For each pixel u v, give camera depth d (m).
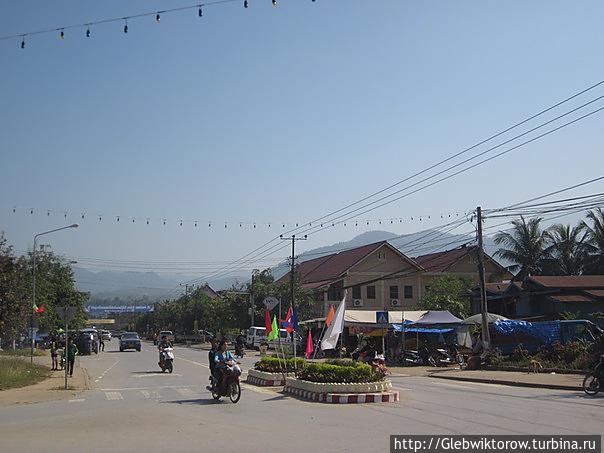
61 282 62.91
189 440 10.80
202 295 93.06
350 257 64.25
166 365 30.39
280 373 22.42
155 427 12.38
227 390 17.12
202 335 83.56
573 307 37.88
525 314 40.81
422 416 13.64
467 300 52.22
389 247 61.16
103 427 12.48
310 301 59.47
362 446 10.02
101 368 34.06
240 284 83.06
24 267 47.88
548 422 12.49
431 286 54.25
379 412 14.51
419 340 40.69
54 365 32.16
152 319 129.88
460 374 27.31
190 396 19.25
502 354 32.69
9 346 53.69
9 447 10.38
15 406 17.44
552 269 50.91
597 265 48.06
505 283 47.06
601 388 19.03
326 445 10.15
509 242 52.78
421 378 27.03
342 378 17.47
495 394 19.02
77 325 66.38
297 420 13.27
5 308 35.47
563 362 27.06
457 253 62.19
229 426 12.45
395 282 61.19
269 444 10.30
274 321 23.11
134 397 19.22
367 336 39.38
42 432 12.02
